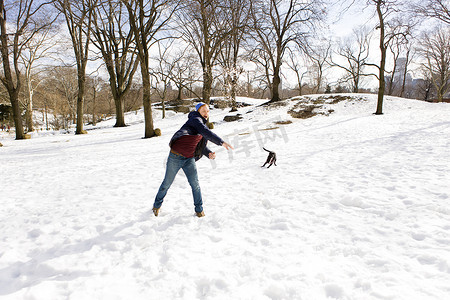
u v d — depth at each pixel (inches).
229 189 186.4
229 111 1213.1
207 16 681.0
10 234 124.6
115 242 112.4
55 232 124.9
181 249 104.0
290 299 74.4
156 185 206.1
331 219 125.4
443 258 85.4
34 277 89.8
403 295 71.2
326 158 265.9
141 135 738.8
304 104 901.8
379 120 578.2
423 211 124.2
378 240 102.4
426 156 232.8
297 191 170.2
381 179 180.2
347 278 80.9
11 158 416.8
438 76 1488.7
